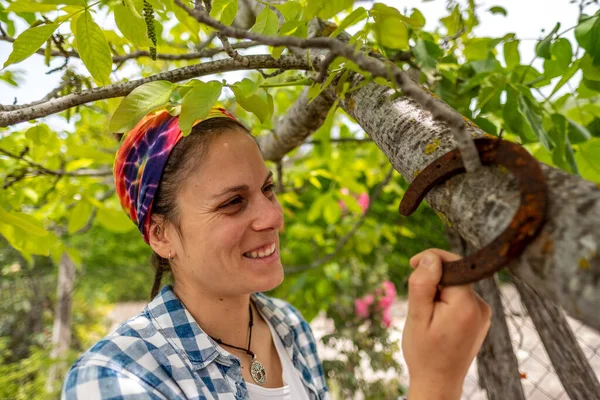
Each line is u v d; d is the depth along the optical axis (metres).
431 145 0.76
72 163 2.11
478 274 0.60
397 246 4.33
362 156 3.29
